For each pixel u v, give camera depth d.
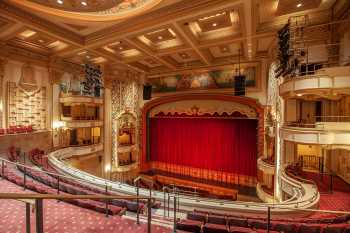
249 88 14.40
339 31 8.80
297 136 8.73
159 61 15.02
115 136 18.12
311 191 8.24
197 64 16.06
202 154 18.17
